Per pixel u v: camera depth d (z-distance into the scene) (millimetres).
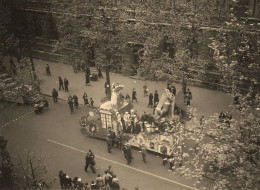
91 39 41281
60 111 39594
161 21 38656
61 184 27391
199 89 41781
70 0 44000
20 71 37844
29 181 27359
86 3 40531
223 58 24438
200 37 36125
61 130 36062
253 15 34875
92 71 47562
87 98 40094
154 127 30531
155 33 37312
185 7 35875
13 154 32250
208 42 37500
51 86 45188
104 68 47312
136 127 31938
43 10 49625
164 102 32000
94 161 29438
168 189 27156
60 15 44250
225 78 24484
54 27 50438
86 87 44406
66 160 31500
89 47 44281
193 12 35125
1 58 43344
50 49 52000
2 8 48969
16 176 28672
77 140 34312
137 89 43031
